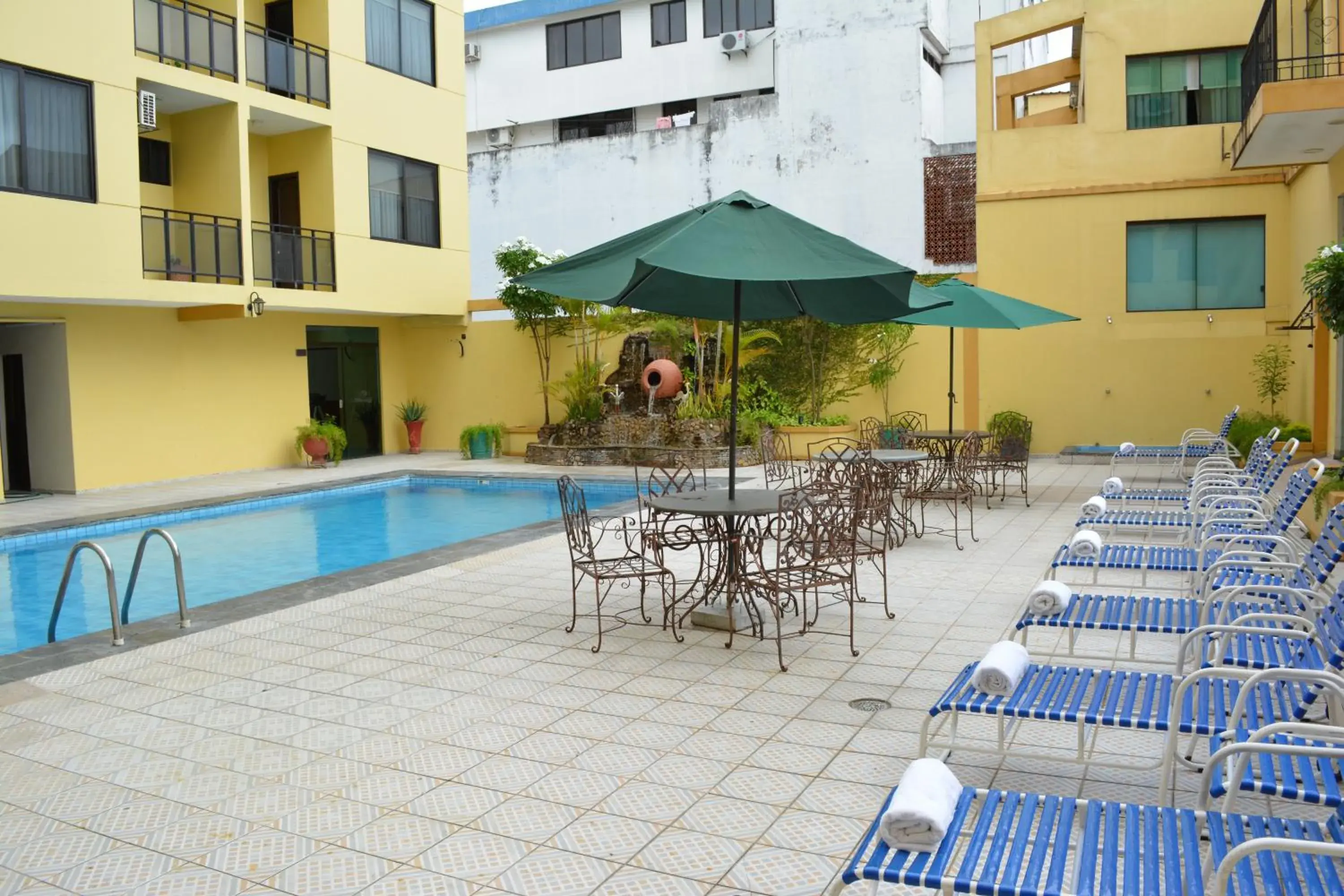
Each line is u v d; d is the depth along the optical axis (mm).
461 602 7148
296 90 16141
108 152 13078
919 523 10039
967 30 26469
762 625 5961
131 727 4699
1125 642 5723
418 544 11227
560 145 27672
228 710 4918
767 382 17688
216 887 3203
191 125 15367
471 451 18484
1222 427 11961
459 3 19641
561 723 4641
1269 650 3979
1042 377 15953
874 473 7590
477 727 4609
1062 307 15781
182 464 15805
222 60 14781
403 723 4684
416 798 3842
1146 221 15336
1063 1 15539
